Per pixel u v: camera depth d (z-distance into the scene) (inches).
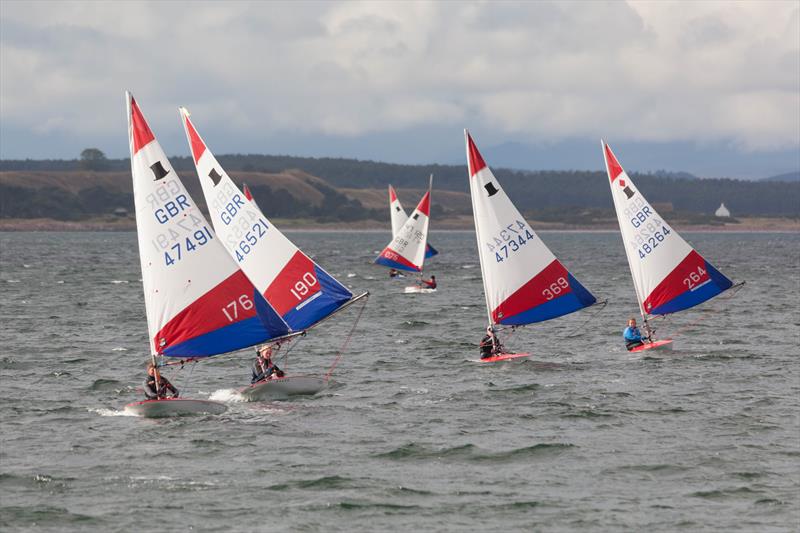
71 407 3398.1
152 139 3196.4
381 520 2239.2
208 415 3253.0
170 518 2246.6
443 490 2448.3
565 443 2876.5
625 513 2282.2
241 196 3722.9
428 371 4183.1
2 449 2810.0
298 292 3683.6
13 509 2299.5
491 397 3572.8
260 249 3710.6
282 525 2204.7
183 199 3228.3
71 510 2295.8
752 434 2979.8
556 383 3855.8
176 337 3257.9
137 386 3826.3
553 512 2290.8
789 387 3740.2
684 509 2305.6
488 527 2199.8
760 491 2428.6
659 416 3235.7
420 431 3034.0
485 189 4256.9
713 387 3742.6
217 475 2561.5
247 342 3334.2
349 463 2677.2
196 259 3248.0
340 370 4220.0
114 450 2800.2
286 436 2962.6
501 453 2775.6
